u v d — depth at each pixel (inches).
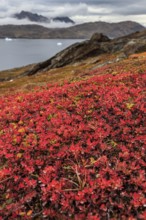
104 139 525.3
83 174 426.6
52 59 4222.4
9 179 451.5
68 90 818.2
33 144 525.0
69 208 369.7
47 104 741.3
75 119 610.5
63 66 3914.9
